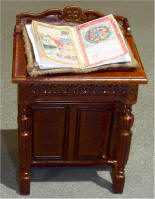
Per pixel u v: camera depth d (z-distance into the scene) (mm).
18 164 2637
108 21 2264
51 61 1965
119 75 2014
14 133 2850
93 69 1999
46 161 2508
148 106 3133
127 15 4324
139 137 2867
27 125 2174
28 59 2020
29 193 2449
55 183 2527
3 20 4055
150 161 2707
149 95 3242
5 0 4391
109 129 2373
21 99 2051
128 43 2256
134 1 4605
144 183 2562
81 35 2219
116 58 2012
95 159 2521
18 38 2219
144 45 3832
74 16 2346
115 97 2082
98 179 2566
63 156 2498
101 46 2109
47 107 2254
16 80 1952
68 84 2010
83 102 2244
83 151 2477
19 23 2312
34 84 1997
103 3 4504
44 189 2488
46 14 2338
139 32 4031
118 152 2307
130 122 2178
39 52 2008
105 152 2492
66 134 2383
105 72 2023
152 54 3715
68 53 2061
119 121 2324
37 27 2197
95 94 2062
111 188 2518
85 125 2346
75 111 2281
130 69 2057
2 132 2850
